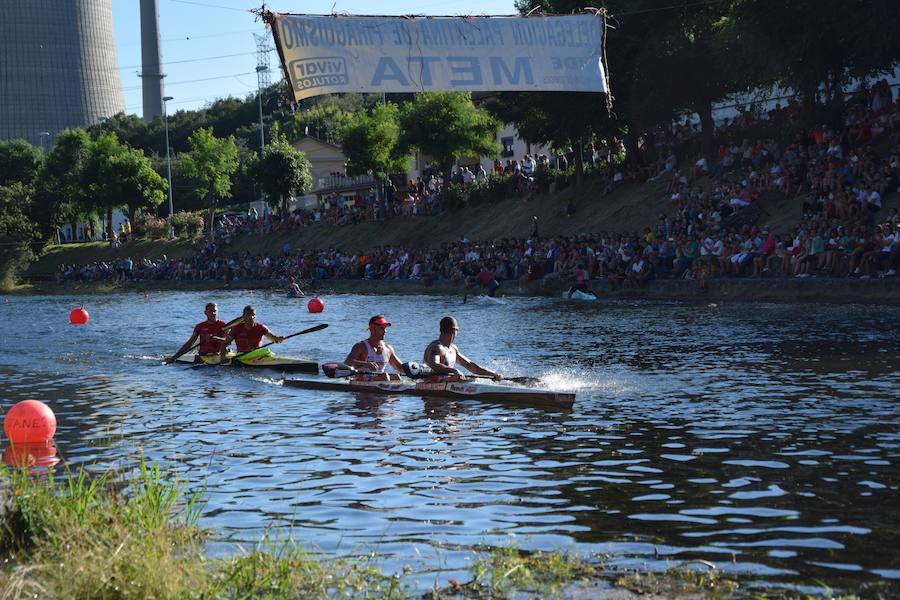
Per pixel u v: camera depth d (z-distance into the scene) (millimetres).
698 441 9453
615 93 38906
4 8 144375
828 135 30625
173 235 79188
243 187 102438
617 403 11852
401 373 14797
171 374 16156
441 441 9914
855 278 24734
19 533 6086
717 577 5586
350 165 59656
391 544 6371
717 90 38094
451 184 54625
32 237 78438
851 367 14023
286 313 31656
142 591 5137
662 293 30172
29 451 9719
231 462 9070
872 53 31984
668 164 39781
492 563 5879
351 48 15461
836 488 7535
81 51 151375
